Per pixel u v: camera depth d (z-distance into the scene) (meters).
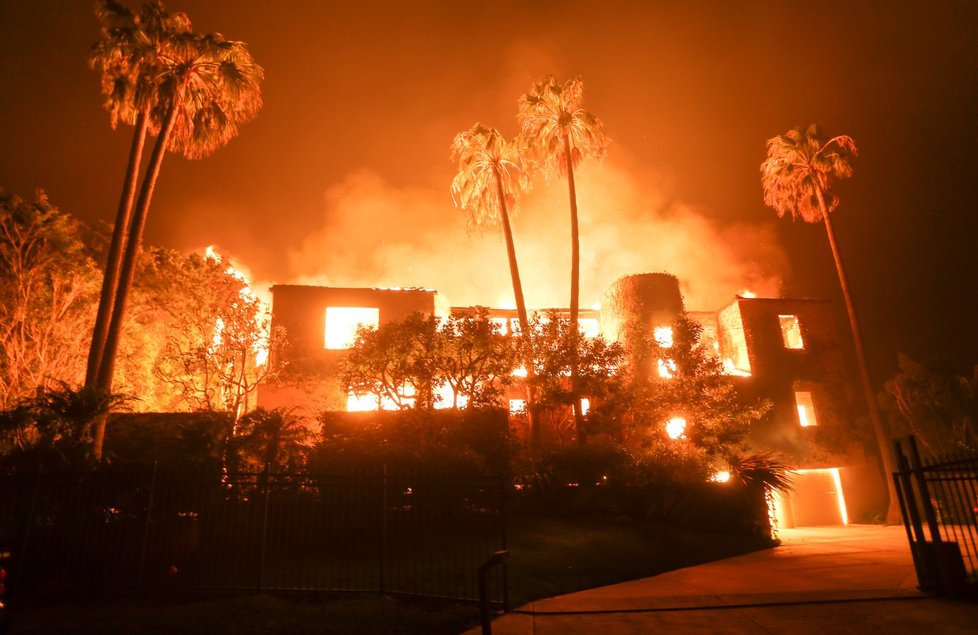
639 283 29.02
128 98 19.94
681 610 8.93
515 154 27.91
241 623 8.16
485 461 17.75
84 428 14.54
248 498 12.22
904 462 9.82
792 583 10.84
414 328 20.55
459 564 11.76
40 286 22.78
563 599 9.99
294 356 25.02
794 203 30.62
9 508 10.84
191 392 22.39
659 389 21.94
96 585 10.13
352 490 12.95
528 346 21.48
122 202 18.66
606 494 18.41
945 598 8.73
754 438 27.88
